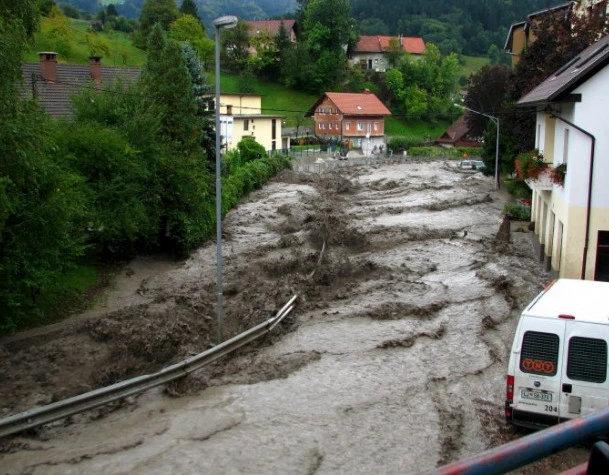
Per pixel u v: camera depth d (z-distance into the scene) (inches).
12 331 780.0
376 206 1791.3
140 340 733.3
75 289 965.2
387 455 469.4
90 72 1782.7
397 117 4640.8
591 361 446.9
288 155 2997.0
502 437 498.0
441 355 681.0
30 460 470.3
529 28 1658.5
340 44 4837.6
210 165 1734.7
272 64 4751.5
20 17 846.5
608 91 855.1
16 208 715.4
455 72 4980.3
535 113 1392.7
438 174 2664.9
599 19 1371.8
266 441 489.7
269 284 975.0
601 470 70.9
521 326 465.4
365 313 817.5
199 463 459.2
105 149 1045.8
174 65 1318.9
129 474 446.6
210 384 605.6
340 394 577.9
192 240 1215.6
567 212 899.4
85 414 554.3
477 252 1182.9
